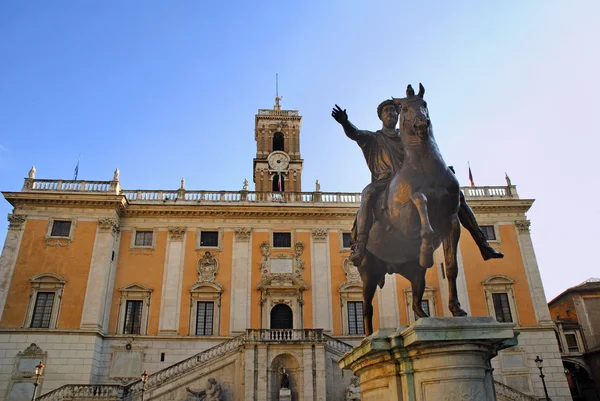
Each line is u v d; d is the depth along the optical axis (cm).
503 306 3569
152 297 3425
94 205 3534
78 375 3030
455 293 528
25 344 3095
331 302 3506
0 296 3222
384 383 502
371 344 495
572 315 4466
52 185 3619
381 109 673
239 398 2692
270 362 2709
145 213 3681
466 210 599
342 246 3688
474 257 3666
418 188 538
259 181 4606
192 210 3691
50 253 3381
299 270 3584
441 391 447
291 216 3756
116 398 2544
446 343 452
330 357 2803
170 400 2652
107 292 3378
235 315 3416
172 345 3284
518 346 3428
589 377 4169
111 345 3244
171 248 3591
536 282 3631
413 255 602
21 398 2961
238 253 3612
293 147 4862
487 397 453
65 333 3138
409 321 3466
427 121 561
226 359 2773
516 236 3781
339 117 659
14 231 3406
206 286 3469
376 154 655
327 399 2698
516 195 3938
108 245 3438
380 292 3550
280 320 3453
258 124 4947
